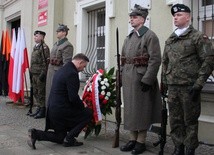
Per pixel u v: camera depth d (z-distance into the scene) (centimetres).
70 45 679
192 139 411
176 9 413
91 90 533
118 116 498
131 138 488
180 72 406
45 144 524
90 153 476
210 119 511
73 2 862
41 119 737
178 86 412
